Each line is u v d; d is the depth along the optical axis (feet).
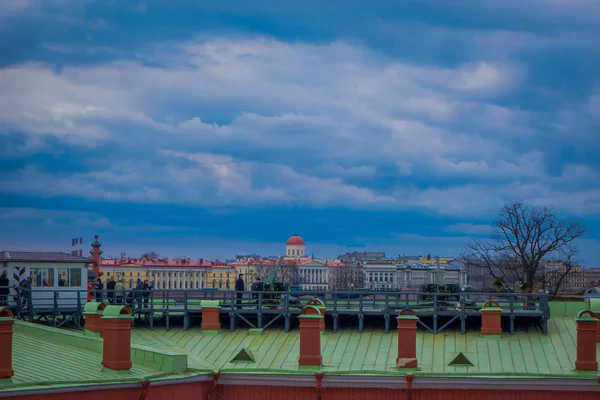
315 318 137.49
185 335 161.79
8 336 108.58
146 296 186.60
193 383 132.36
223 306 168.14
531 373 132.26
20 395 106.11
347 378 133.90
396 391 133.80
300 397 135.13
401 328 137.39
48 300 174.70
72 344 135.44
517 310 160.35
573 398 131.44
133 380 119.24
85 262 185.16
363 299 170.40
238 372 136.46
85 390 112.98
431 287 174.29
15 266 177.99
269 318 165.68
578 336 135.85
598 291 202.80
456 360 142.10
